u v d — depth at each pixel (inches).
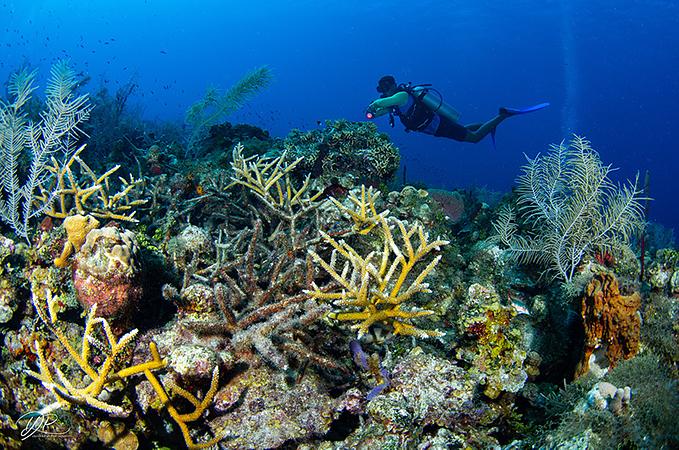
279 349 120.7
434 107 410.6
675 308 130.2
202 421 118.1
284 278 135.0
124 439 110.5
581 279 157.2
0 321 115.8
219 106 381.7
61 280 120.6
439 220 213.0
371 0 2940.5
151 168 258.8
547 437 104.8
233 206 205.0
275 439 112.6
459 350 135.7
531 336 151.8
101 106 447.8
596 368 123.7
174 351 109.7
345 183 226.4
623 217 171.0
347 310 129.2
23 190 155.8
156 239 179.2
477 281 176.2
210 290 130.3
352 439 111.2
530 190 197.3
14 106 165.9
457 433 119.1
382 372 120.6
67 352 115.6
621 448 96.0
